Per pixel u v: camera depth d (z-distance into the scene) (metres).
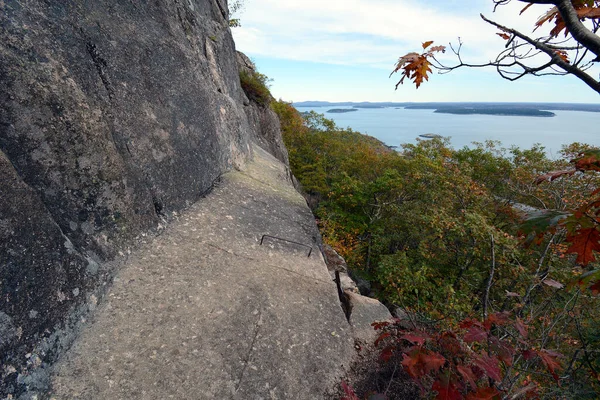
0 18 2.96
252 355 3.35
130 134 4.39
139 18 5.19
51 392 2.48
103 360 2.81
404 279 10.44
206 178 6.07
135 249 3.94
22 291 2.51
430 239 13.91
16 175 2.69
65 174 3.24
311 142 28.94
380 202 19.39
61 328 2.76
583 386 4.18
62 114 3.27
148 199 4.41
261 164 9.54
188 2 7.23
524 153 17.47
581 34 1.07
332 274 6.09
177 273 3.91
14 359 2.34
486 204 14.45
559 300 4.97
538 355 2.09
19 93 2.92
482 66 1.45
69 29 3.77
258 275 4.39
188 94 5.98
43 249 2.76
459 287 11.95
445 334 2.24
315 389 3.36
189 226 4.82
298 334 3.79
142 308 3.35
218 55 8.48
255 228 5.52
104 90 4.11
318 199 25.45
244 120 10.29
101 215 3.58
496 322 2.16
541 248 9.26
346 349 3.91
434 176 15.24
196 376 2.97
